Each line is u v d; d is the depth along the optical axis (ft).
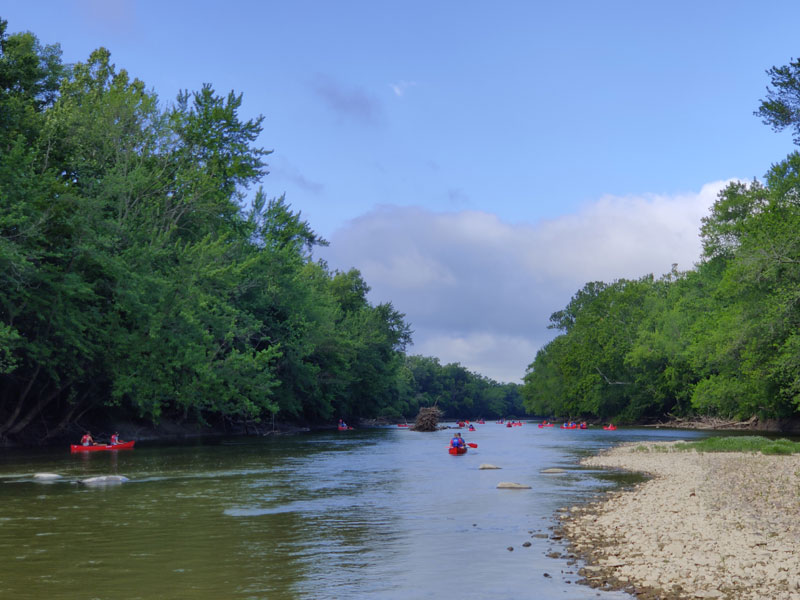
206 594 32.86
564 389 376.07
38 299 125.08
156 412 152.56
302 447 158.20
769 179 195.62
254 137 190.80
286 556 41.50
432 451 146.72
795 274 160.66
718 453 124.88
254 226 231.09
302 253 270.87
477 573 36.96
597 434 240.94
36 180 124.47
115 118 163.43
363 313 349.20
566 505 63.67
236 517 56.54
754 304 178.19
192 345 154.61
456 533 49.16
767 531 46.91
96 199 139.44
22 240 119.96
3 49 136.36
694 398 228.22
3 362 118.83
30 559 40.55
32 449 140.46
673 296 318.24
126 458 119.55
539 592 33.04
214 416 220.43
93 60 204.13
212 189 172.14
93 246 131.13
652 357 294.66
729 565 36.81
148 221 156.76
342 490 75.72
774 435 196.54
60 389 144.87
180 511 59.67
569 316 424.87
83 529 50.67
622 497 67.62
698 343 227.20
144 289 143.95
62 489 75.31
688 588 32.68
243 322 200.75
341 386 296.30
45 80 159.94
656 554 40.11
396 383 417.49
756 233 178.50
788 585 32.73
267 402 179.73
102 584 34.71
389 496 70.44
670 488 73.97
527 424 460.55
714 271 250.78
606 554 40.93
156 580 35.55
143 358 148.36
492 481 85.66
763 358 176.24
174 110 173.58
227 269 168.14
